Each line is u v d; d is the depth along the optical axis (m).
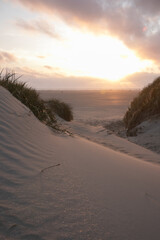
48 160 2.10
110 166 2.40
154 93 8.91
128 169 2.44
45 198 1.32
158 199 1.64
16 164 1.76
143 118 8.71
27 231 0.98
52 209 1.21
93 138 5.54
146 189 1.83
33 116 4.02
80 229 1.07
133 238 1.08
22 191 1.35
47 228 1.03
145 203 1.53
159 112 8.12
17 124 2.95
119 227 1.16
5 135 2.37
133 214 1.33
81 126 7.22
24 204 1.20
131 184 1.89
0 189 1.31
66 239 0.98
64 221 1.12
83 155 2.66
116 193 1.62
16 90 5.13
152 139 6.51
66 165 2.07
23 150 2.16
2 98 3.61
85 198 1.43
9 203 1.18
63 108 10.26
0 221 1.01
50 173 1.76
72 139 3.80
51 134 3.63
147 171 2.55
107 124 12.09
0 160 1.74
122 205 1.43
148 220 1.29
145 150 4.82
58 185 1.56
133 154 4.22
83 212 1.24
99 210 1.30
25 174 1.62
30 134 2.89
